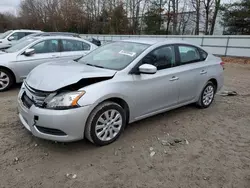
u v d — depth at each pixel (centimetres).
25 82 339
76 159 292
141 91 352
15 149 306
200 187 253
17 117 404
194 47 465
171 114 458
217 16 2558
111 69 344
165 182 258
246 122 436
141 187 248
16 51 596
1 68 564
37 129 291
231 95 621
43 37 648
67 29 3962
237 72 1047
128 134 362
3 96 534
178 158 305
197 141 354
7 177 254
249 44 1355
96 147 320
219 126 412
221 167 290
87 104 290
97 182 253
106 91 307
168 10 3078
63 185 246
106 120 318
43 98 289
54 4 4178
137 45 397
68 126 282
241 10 2086
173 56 411
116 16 3469
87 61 399
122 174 268
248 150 334
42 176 258
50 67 351
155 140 349
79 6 3934
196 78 448
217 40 1509
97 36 2600
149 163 291
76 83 299
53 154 300
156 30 3092
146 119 425
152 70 333
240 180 267
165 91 389
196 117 449
